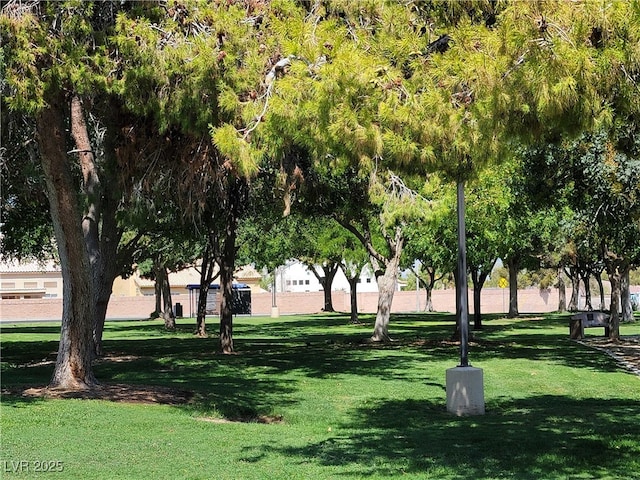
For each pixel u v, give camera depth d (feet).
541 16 24.35
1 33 36.40
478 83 25.61
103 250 69.05
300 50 28.53
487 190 80.89
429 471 27.78
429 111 27.48
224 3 39.17
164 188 46.75
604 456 30.14
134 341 101.24
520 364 67.31
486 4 31.17
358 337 106.22
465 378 41.68
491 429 36.73
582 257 120.06
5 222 73.41
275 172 65.10
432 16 32.94
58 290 246.68
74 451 29.12
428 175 37.04
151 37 37.91
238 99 35.35
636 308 214.48
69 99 45.78
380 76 28.32
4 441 30.30
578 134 26.84
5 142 49.44
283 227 125.80
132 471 26.53
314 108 27.43
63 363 45.01
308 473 27.32
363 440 34.12
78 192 60.29
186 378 55.57
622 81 25.52
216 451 30.68
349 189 80.94
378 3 31.58
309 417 40.96
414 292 241.76
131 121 44.52
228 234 79.66
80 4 37.22
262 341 99.81
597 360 70.74
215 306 215.72
